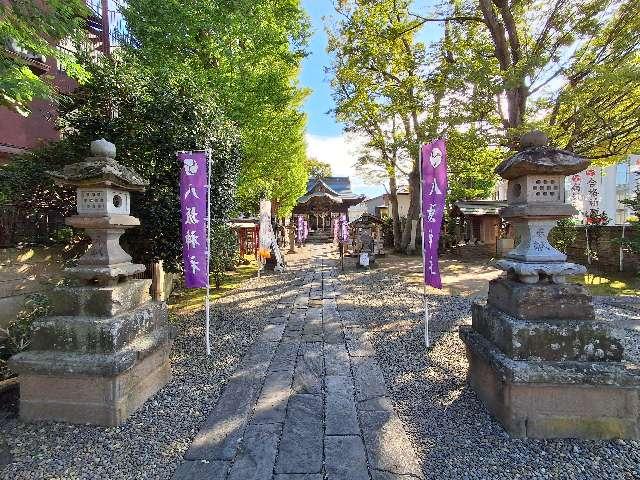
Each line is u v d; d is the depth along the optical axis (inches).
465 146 396.8
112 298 140.7
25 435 128.1
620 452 113.6
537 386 120.0
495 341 136.7
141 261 258.4
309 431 128.4
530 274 128.3
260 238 513.7
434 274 206.7
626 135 377.4
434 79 449.1
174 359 202.5
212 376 179.3
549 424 121.6
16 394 161.3
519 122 400.2
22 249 232.7
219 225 289.0
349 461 111.2
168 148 232.2
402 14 549.6
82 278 146.7
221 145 260.7
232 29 343.3
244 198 592.4
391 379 172.1
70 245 263.7
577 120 370.3
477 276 489.7
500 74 374.3
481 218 815.7
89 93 233.9
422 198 216.4
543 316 126.0
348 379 172.6
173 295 382.6
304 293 393.1
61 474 108.8
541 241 135.4
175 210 239.6
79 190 147.5
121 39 387.9
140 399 149.5
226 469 108.3
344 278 493.7
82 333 136.1
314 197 1267.2
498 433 125.0
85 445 122.5
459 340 223.0
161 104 233.6
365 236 691.4
